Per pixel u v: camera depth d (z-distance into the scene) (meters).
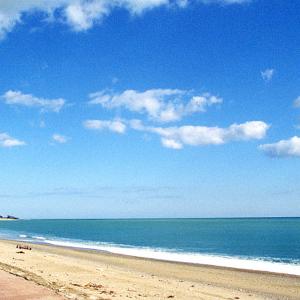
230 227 172.00
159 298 17.53
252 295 23.05
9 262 26.72
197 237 100.12
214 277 30.69
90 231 140.38
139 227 183.75
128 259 43.94
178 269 35.44
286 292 24.92
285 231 127.62
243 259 47.66
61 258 37.81
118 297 15.92
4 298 12.35
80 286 17.97
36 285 14.77
